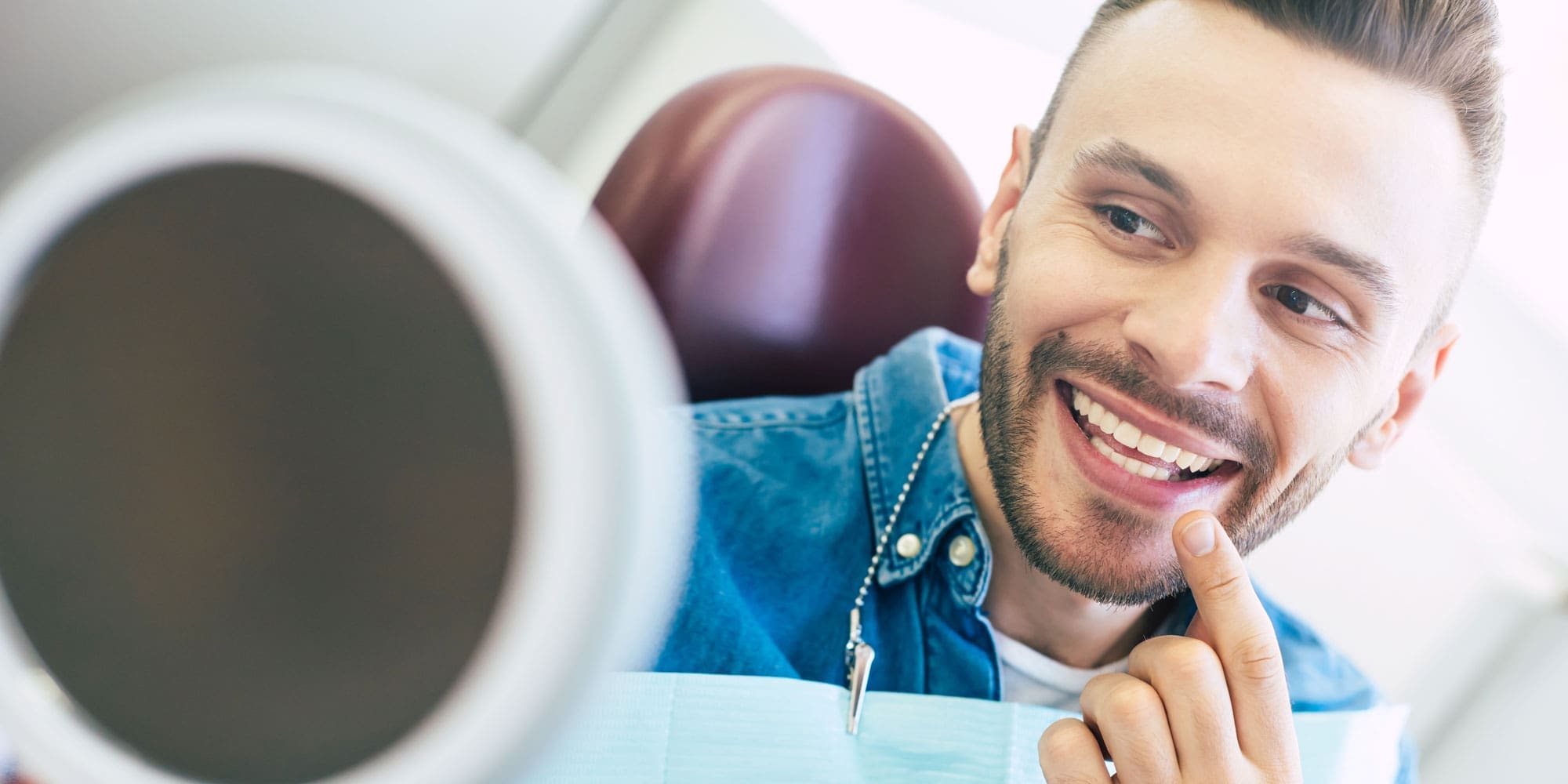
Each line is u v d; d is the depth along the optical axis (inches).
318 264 5.9
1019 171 27.2
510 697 5.7
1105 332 24.0
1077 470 25.4
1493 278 31.7
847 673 27.0
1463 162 22.7
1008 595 27.2
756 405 30.2
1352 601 35.0
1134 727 19.4
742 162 29.4
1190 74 22.5
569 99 35.3
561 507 5.6
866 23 35.1
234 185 5.9
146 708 6.0
